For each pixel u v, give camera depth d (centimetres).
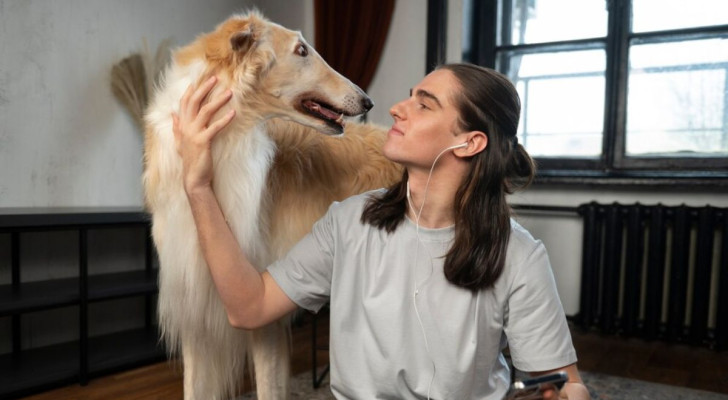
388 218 101
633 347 301
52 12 271
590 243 322
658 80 329
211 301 140
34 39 264
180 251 135
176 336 150
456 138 95
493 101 95
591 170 348
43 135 270
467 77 96
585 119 352
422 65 372
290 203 171
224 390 157
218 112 130
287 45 141
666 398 226
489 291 95
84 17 285
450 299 94
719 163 312
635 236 310
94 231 290
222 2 366
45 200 272
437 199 98
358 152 197
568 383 93
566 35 356
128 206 291
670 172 316
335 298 102
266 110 140
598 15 345
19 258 258
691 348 300
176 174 132
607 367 266
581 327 335
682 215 299
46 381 227
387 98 388
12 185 260
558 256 347
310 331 331
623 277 325
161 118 135
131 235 308
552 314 95
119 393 227
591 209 321
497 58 377
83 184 288
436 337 94
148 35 318
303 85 142
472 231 94
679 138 326
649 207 308
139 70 299
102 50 294
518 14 371
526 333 95
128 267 308
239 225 135
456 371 93
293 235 170
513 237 97
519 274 94
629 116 338
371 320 97
